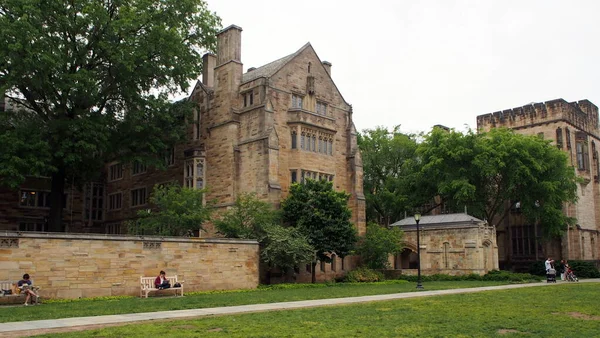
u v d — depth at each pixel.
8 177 32.53
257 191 39.00
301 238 34.19
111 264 25.55
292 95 42.56
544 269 52.31
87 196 53.06
